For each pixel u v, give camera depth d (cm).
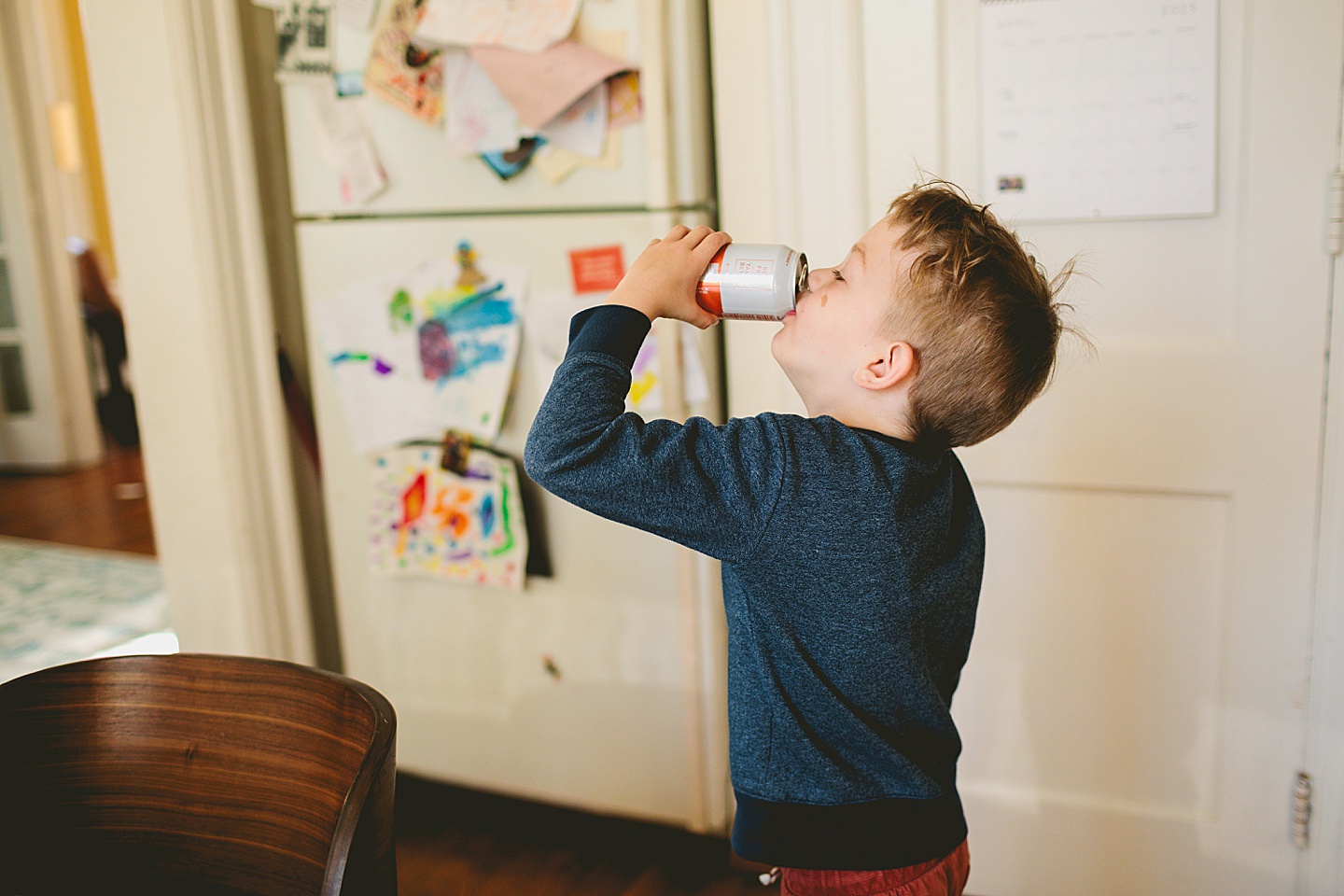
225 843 87
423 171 172
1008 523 156
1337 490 139
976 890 169
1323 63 131
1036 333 85
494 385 173
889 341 84
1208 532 147
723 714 175
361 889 72
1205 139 137
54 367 464
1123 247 144
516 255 168
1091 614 155
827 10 149
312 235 180
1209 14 135
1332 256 135
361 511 188
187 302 183
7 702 88
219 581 195
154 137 178
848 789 85
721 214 161
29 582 328
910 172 151
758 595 81
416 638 191
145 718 90
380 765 74
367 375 182
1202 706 152
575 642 180
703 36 164
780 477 77
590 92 160
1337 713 144
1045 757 161
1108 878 161
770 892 170
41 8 514
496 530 179
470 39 160
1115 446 148
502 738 189
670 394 162
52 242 459
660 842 184
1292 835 150
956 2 145
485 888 173
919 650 85
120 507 413
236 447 187
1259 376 140
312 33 173
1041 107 143
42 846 88
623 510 77
